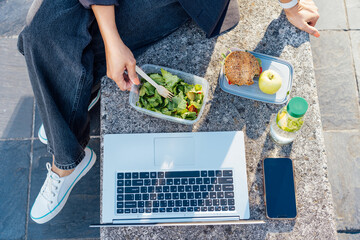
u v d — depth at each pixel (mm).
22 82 1823
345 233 1701
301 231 1092
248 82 1121
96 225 1047
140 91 1119
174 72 1152
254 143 1159
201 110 1111
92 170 1694
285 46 1229
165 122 1170
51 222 1669
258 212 1105
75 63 1062
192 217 1081
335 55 1877
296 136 1164
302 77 1204
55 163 1194
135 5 1122
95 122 1716
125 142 1135
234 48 1196
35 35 1005
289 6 1166
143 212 1086
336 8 1920
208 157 1121
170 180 1104
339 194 1733
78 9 1051
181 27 1243
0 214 1687
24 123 1780
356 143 1786
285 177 1113
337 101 1835
